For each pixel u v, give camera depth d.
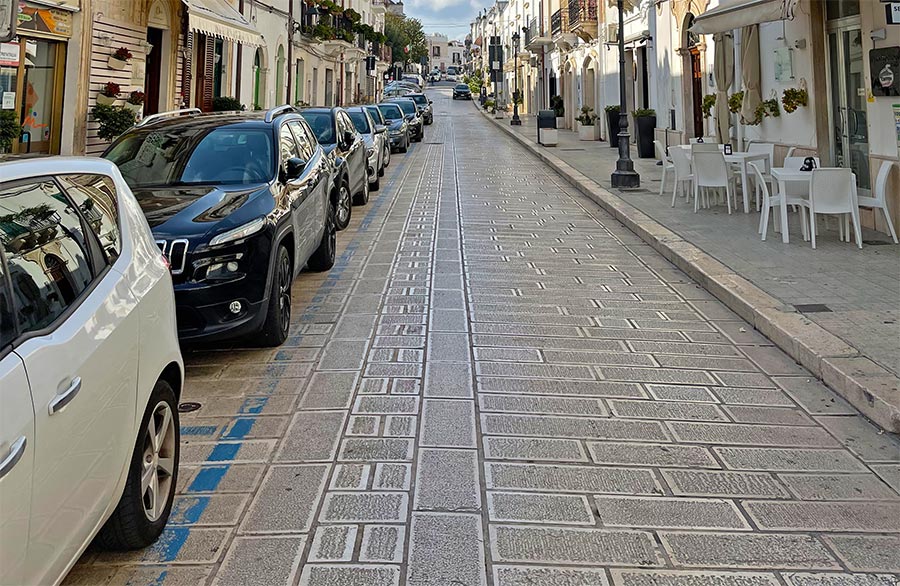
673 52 16.53
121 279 2.83
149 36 13.91
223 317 4.71
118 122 11.45
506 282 7.33
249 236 4.89
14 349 2.03
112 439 2.46
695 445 3.90
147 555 2.86
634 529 3.09
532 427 4.08
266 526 3.08
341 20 31.39
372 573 2.76
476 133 32.91
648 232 9.24
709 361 5.18
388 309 6.36
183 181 5.93
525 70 49.56
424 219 10.98
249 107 19.64
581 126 26.42
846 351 4.91
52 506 2.05
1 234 2.21
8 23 5.36
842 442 3.96
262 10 20.52
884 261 7.36
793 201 8.34
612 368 5.02
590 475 3.55
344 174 10.19
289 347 5.38
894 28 8.00
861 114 9.16
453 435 3.96
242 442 3.87
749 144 11.77
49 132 11.12
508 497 3.33
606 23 24.69
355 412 4.25
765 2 8.28
